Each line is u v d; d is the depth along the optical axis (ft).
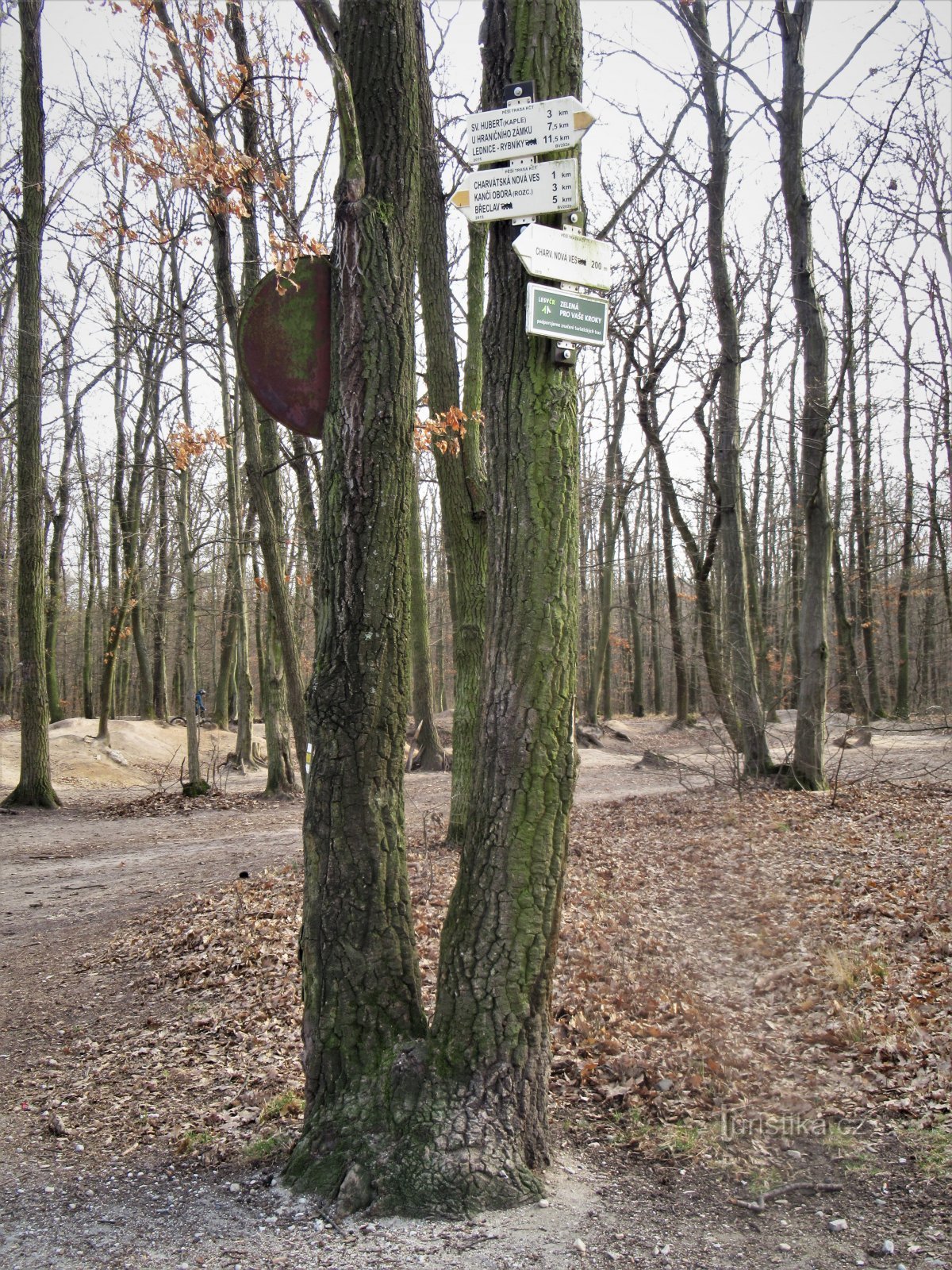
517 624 11.66
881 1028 16.16
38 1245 11.29
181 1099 16.40
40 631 58.65
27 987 24.25
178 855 42.32
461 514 29.63
